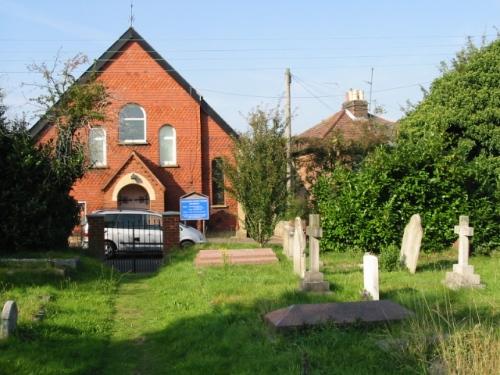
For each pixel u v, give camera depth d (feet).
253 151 69.41
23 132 55.11
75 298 38.68
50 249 54.75
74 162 57.88
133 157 97.96
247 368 22.53
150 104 102.22
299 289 37.55
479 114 65.51
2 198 51.75
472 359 20.02
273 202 69.21
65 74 61.11
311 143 85.56
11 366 22.65
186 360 24.91
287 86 87.81
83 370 23.84
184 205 87.30
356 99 113.60
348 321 26.08
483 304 31.14
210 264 50.96
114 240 72.02
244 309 31.91
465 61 75.31
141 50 102.42
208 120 103.91
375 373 20.56
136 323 33.78
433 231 59.36
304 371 20.15
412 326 23.66
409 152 61.41
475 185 61.67
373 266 33.78
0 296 36.04
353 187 62.44
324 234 61.67
